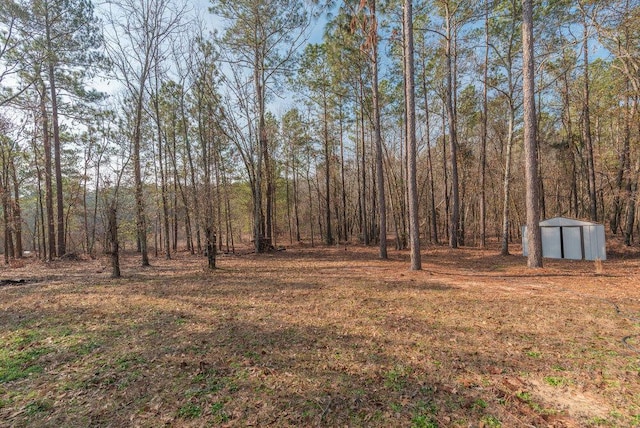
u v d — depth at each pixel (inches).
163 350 154.9
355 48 588.1
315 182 1232.8
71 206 788.6
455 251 642.2
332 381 121.7
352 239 1133.1
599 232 467.2
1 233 781.3
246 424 96.5
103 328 189.5
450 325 184.7
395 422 95.6
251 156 675.4
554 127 868.6
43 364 141.3
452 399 107.5
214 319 205.3
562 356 138.9
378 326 185.8
